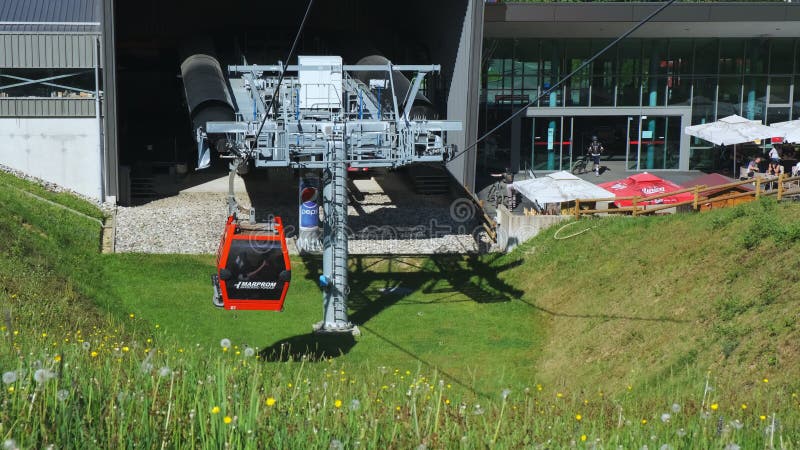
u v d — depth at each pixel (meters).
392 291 30.22
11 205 31.02
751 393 16.75
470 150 39.34
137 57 50.47
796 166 39.84
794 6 41.03
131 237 33.50
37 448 6.62
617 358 22.08
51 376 6.97
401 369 23.03
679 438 8.59
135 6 47.97
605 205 35.66
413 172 41.66
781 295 20.66
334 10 49.91
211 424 7.05
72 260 29.36
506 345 25.34
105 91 36.59
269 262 20.47
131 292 28.53
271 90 29.12
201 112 33.28
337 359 23.75
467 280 31.39
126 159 42.38
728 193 32.84
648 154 46.91
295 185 41.34
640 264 27.11
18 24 37.03
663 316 23.02
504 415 9.52
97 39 36.81
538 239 32.53
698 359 19.80
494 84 45.91
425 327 26.81
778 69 46.88
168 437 7.04
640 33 44.44
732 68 46.66
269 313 27.56
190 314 26.95
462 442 7.68
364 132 26.98
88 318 22.05
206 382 8.62
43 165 37.25
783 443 8.42
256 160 26.67
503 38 45.50
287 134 26.53
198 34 46.44
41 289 22.97
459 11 40.16
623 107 46.31
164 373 7.91
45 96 37.00
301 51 45.94
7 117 36.91
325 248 26.30
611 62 46.16
